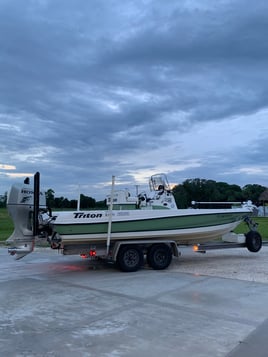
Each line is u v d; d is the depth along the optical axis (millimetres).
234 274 8633
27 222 9055
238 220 11125
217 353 4039
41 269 9758
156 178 10836
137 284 7668
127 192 10359
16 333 4738
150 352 4082
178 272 9031
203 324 5004
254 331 4715
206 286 7344
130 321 5168
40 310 5801
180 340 4426
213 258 11352
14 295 6816
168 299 6371
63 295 6781
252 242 11242
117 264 9320
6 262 11023
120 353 4062
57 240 8758
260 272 8867
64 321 5215
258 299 6289
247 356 3959
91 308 5875
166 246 9594
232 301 6176
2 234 19500
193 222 10156
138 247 9359
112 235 9125
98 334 4660
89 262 10859
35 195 8711
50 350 4168
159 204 10422
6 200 8961
